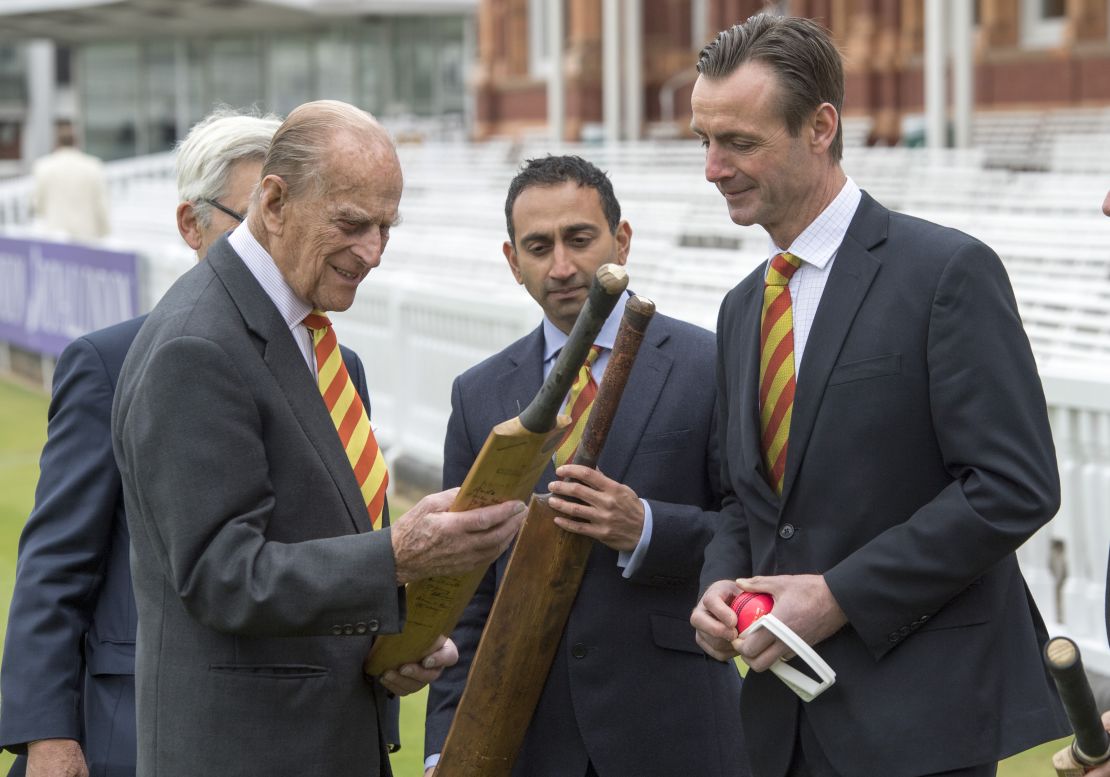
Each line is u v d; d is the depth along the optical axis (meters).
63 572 3.28
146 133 39.22
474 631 3.60
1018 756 5.34
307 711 2.83
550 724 3.44
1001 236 9.36
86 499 3.30
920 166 14.69
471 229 16.16
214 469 2.69
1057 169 17.12
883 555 2.79
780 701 3.03
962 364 2.79
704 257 10.05
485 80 30.58
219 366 2.73
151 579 2.85
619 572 3.43
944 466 2.88
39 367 15.04
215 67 37.38
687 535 3.31
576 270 3.46
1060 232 9.02
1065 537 5.60
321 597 2.69
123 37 38.25
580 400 3.51
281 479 2.81
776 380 3.01
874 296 2.90
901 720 2.81
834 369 2.90
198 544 2.69
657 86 27.27
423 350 9.30
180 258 11.76
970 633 2.87
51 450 3.35
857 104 22.77
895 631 2.81
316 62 35.53
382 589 2.71
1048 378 5.52
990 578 2.92
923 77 22.03
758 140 2.88
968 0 15.67
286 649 2.82
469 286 11.33
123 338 3.41
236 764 2.78
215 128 3.43
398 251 14.08
